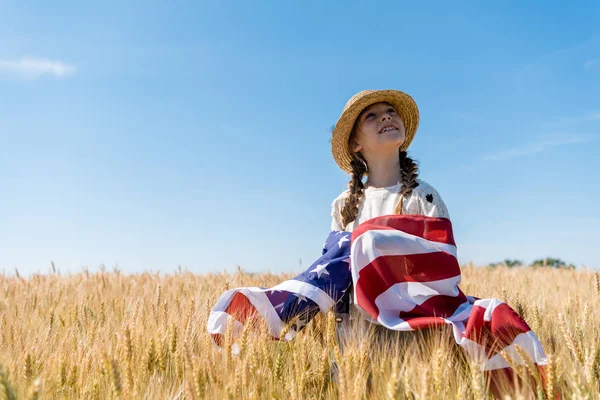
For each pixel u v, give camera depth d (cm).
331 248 358
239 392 231
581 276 834
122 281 737
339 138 397
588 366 228
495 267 1116
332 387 257
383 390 230
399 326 288
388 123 367
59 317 412
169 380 270
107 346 307
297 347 305
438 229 322
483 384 198
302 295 320
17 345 310
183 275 869
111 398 232
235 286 533
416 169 359
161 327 312
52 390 253
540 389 212
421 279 306
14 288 682
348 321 342
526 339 254
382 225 329
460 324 280
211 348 282
